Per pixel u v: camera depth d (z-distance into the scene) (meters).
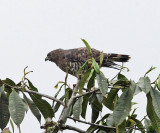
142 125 8.35
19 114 6.75
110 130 8.24
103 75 6.95
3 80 7.88
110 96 7.62
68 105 7.49
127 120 8.38
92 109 8.87
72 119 7.70
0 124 7.39
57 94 8.06
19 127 6.68
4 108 7.46
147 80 6.83
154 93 6.83
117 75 8.16
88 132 8.22
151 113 7.01
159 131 6.98
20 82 7.88
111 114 8.43
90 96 8.47
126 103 6.77
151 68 6.88
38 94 7.67
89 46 7.27
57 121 7.43
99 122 8.60
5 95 7.50
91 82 7.21
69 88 7.85
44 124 7.57
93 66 7.20
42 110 7.88
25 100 7.53
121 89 7.82
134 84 6.84
